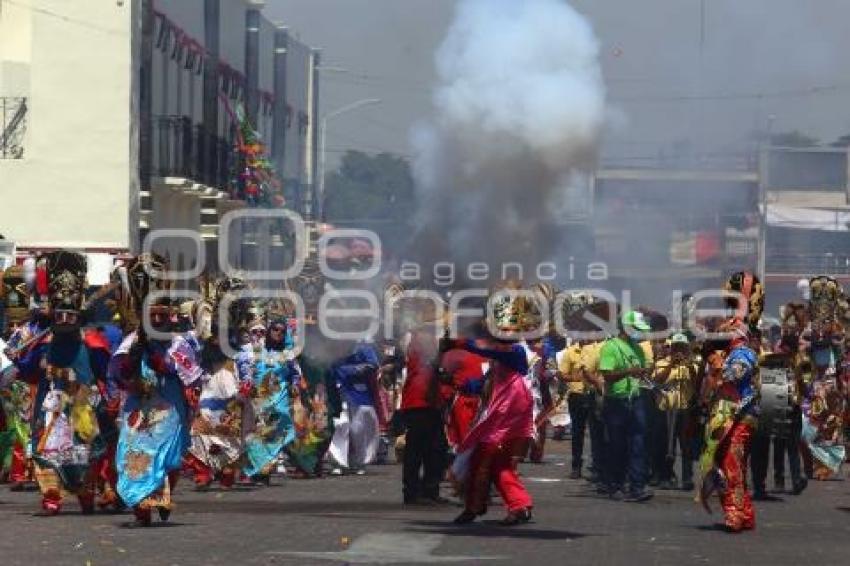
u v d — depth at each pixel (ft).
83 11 164.35
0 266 115.14
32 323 75.82
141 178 169.89
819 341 95.25
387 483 89.15
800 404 84.28
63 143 164.86
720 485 65.67
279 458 94.79
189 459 83.82
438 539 59.98
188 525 64.59
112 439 68.69
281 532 62.08
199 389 83.25
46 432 67.92
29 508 72.49
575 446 94.53
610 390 79.20
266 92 235.20
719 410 65.92
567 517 70.23
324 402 93.56
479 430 64.59
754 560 55.88
